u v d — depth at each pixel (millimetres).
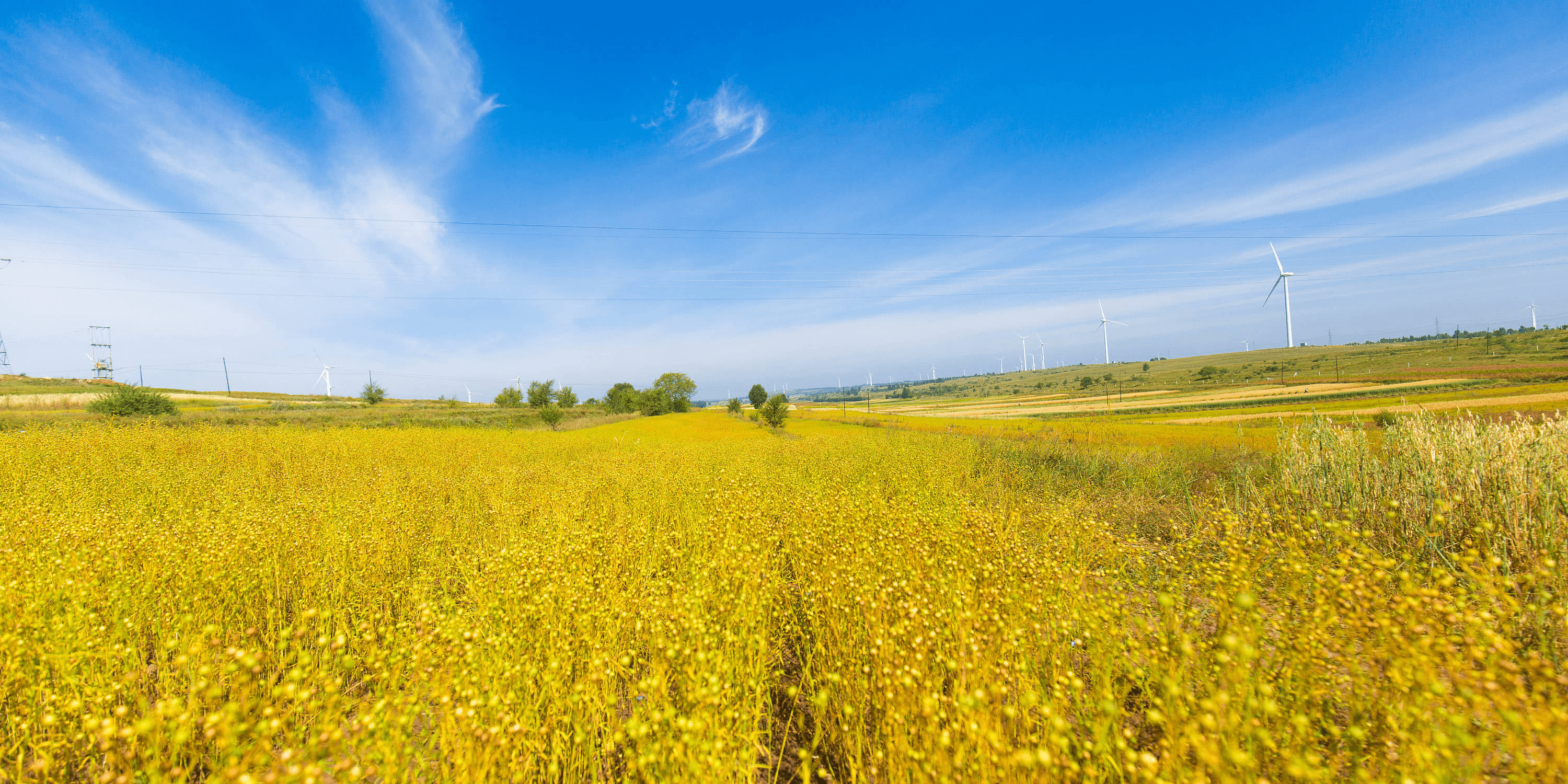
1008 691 2436
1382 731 2090
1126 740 2266
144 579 3920
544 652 3121
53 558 4156
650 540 5777
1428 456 5922
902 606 2994
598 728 2693
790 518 6027
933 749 2105
